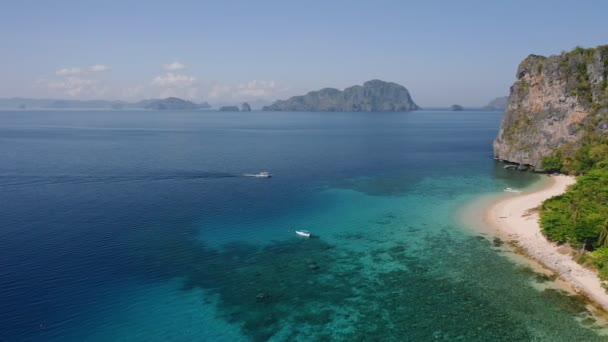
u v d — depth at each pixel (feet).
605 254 196.95
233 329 164.86
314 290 194.59
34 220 270.46
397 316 174.19
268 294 189.98
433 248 242.99
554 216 243.40
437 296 189.26
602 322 167.32
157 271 207.92
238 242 248.52
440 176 440.86
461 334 162.09
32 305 174.70
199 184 388.98
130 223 271.90
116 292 187.21
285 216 298.35
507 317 172.24
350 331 164.35
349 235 263.90
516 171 459.73
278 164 508.53
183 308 177.58
